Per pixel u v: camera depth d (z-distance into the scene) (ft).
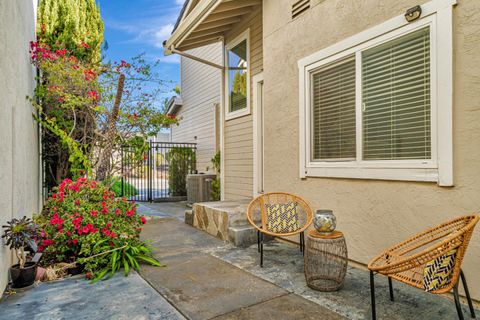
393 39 9.33
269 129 14.56
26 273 9.16
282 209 11.91
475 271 7.52
